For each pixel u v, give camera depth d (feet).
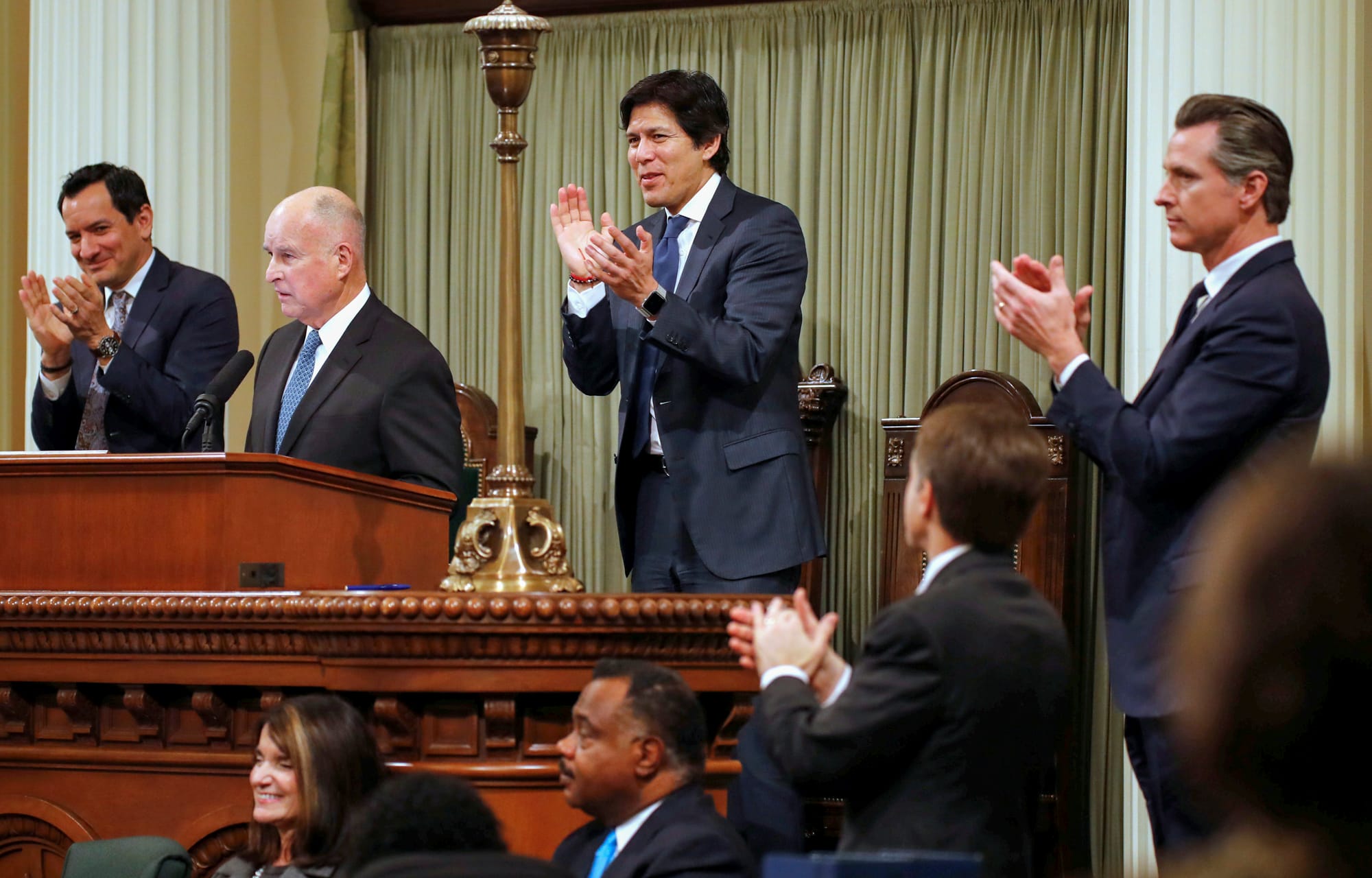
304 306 38.73
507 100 29.43
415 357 38.50
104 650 29.17
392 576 32.68
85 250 45.57
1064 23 54.70
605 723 24.23
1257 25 39.81
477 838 17.58
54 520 29.78
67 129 57.16
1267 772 7.22
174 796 29.50
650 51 59.36
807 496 39.11
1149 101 43.34
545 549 28.12
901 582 51.90
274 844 26.61
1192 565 25.81
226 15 60.23
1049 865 48.11
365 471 37.52
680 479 38.93
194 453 29.89
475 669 26.61
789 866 13.79
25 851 30.45
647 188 40.98
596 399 59.31
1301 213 38.81
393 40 62.59
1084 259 53.93
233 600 27.63
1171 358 27.55
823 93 57.16
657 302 35.63
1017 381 50.83
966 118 55.52
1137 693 26.14
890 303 55.83
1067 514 49.42
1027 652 19.67
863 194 56.39
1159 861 25.91
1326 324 38.45
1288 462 7.53
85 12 57.41
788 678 20.76
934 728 19.47
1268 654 7.14
